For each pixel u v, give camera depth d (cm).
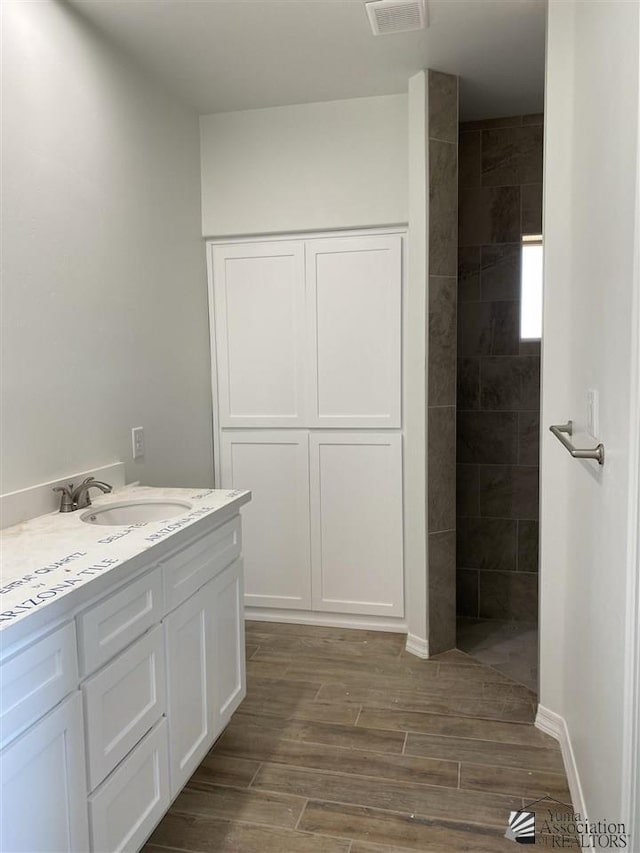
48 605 118
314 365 313
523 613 341
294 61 255
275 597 329
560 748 217
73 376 210
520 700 250
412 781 201
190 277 302
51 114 198
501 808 188
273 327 316
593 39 167
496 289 332
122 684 148
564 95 210
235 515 216
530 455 334
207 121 310
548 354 217
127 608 150
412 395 286
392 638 309
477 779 201
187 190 298
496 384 336
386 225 295
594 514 160
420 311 277
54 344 200
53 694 123
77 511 195
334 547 319
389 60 256
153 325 265
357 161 295
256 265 316
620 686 125
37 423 192
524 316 330
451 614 295
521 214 326
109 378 231
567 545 213
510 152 325
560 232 213
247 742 223
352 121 294
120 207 239
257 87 279
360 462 312
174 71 261
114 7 211
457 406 342
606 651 141
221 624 205
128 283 245
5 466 179
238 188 309
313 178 300
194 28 227
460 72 269
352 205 296
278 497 325
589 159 171
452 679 267
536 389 332
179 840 177
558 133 211
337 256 305
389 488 309
